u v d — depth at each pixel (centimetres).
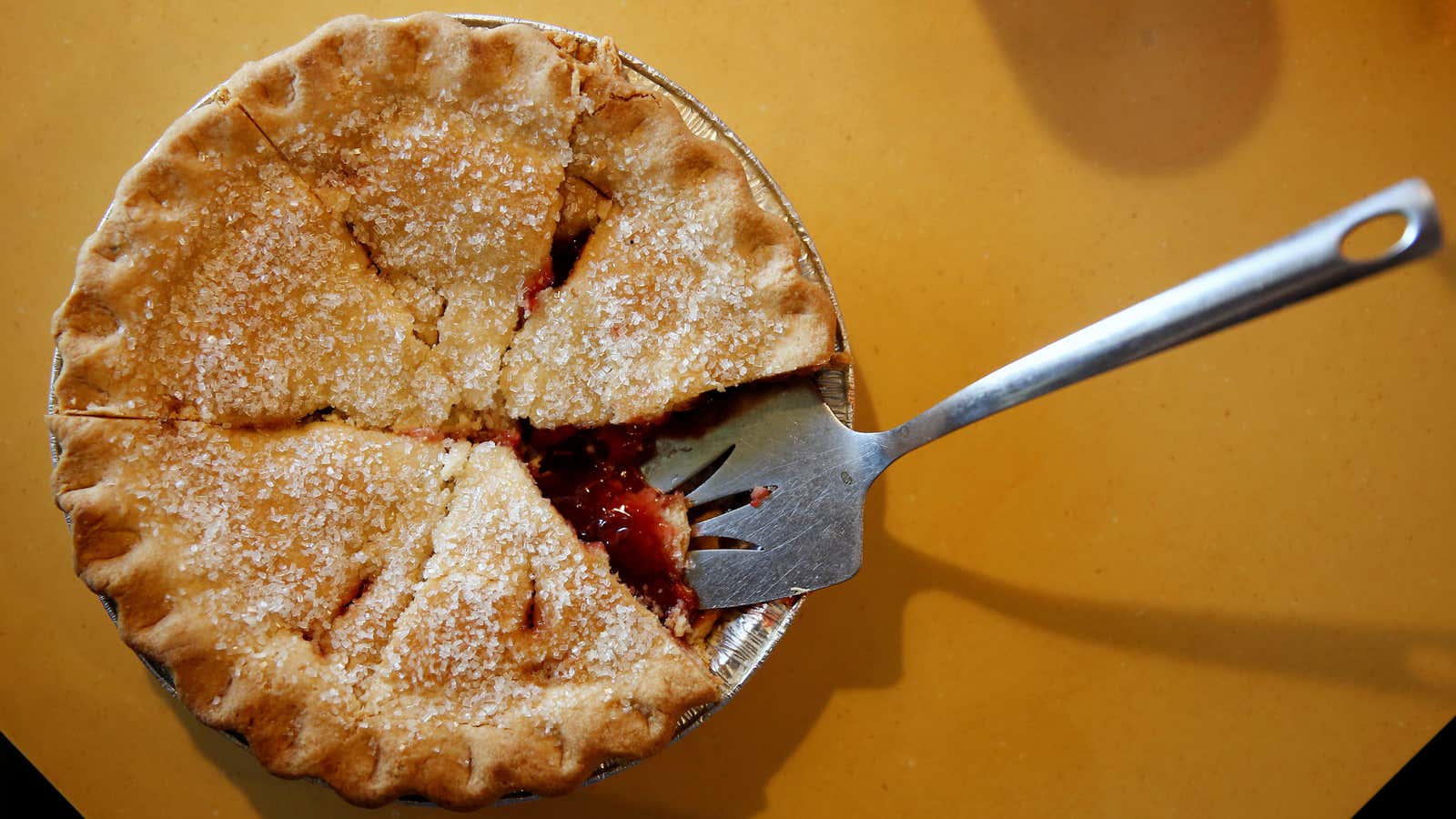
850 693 55
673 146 48
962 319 56
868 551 55
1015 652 55
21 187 53
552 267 49
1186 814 55
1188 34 56
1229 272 41
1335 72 56
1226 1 56
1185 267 56
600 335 48
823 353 48
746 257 49
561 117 47
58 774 53
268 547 47
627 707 48
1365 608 56
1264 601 56
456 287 49
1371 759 55
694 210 48
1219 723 56
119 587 46
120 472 46
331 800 54
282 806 53
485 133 48
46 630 53
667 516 49
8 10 53
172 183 47
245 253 47
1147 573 56
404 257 48
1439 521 56
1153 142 56
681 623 49
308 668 47
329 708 47
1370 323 56
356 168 48
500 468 49
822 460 49
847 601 55
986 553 56
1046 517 56
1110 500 56
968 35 56
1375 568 56
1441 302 56
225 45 54
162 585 46
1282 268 40
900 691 55
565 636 48
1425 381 56
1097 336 43
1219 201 56
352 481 48
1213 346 56
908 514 55
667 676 48
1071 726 55
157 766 53
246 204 47
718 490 49
